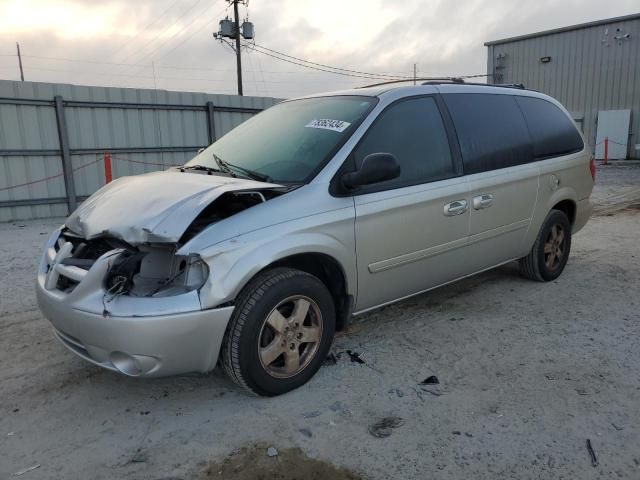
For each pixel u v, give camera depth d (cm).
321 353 352
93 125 1166
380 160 338
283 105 464
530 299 505
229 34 3241
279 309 334
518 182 479
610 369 365
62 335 325
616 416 309
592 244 733
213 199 305
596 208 1076
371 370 369
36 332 450
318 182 347
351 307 373
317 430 302
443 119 430
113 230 311
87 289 296
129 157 1226
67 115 1130
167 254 308
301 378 343
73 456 284
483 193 445
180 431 304
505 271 594
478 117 459
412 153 400
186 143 1305
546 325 443
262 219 317
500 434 295
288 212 327
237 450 286
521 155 489
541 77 2739
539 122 525
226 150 429
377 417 313
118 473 270
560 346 402
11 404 336
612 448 281
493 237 466
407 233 389
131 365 294
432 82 448
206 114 1327
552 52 2678
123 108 1199
